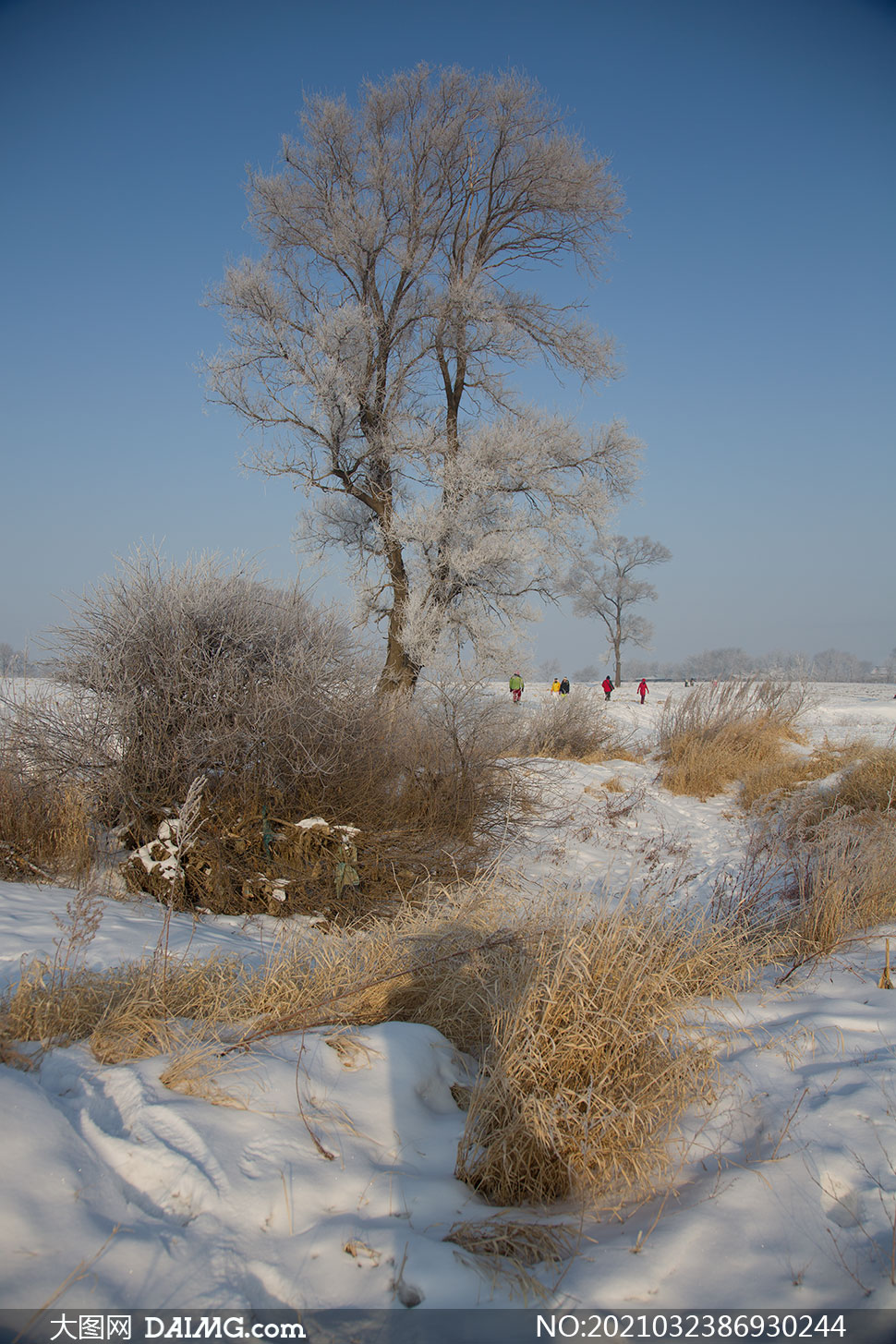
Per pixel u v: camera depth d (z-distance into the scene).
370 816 7.15
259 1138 2.65
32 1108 2.57
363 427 21.02
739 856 9.42
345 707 7.33
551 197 21.70
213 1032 3.32
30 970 3.61
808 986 4.75
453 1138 3.01
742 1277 2.29
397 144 21.03
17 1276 1.99
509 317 22.02
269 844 6.31
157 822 6.50
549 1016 3.22
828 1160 2.79
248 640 7.24
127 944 4.53
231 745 6.44
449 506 19.83
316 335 19.58
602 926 3.95
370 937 4.62
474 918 4.81
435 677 10.53
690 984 4.41
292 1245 2.25
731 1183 2.72
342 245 20.31
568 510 21.27
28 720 6.71
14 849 6.13
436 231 21.38
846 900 5.87
